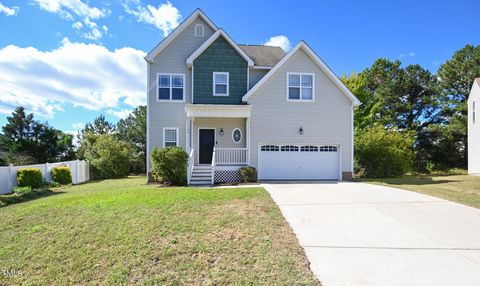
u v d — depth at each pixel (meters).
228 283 3.35
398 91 33.69
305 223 5.68
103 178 21.67
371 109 29.22
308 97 15.29
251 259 3.96
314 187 11.20
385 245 4.51
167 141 15.46
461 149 29.31
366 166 17.62
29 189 11.99
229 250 4.25
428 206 7.23
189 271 3.66
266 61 17.20
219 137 15.56
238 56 15.89
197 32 15.98
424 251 4.27
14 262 4.09
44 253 4.34
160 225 5.36
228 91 15.70
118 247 4.43
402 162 17.36
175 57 15.78
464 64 30.34
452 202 7.72
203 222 5.54
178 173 12.73
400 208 7.02
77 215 6.27
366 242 4.64
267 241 4.61
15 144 30.86
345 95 15.43
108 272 3.72
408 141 18.83
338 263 3.84
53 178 15.98
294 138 15.06
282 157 14.98
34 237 5.01
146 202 7.32
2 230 5.50
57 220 5.96
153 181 14.78
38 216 6.34
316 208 6.99
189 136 14.70
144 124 34.56
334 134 15.28
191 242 4.56
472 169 22.00
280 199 8.18
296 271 3.61
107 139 22.98
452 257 4.04
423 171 27.92
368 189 10.41
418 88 33.28
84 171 20.00
